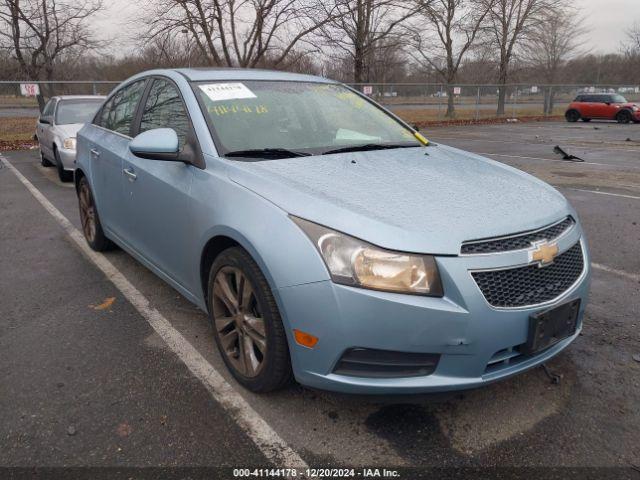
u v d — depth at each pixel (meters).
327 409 2.62
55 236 5.68
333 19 14.75
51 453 2.31
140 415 2.58
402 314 2.14
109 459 2.28
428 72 32.50
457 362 2.22
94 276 4.46
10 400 2.70
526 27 31.73
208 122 3.17
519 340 2.30
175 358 3.12
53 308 3.82
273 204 2.49
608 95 26.98
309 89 3.89
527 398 2.73
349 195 2.49
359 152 3.26
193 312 3.75
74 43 24.41
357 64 19.09
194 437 2.42
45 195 7.98
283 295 2.33
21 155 13.34
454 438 2.42
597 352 3.20
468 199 2.55
